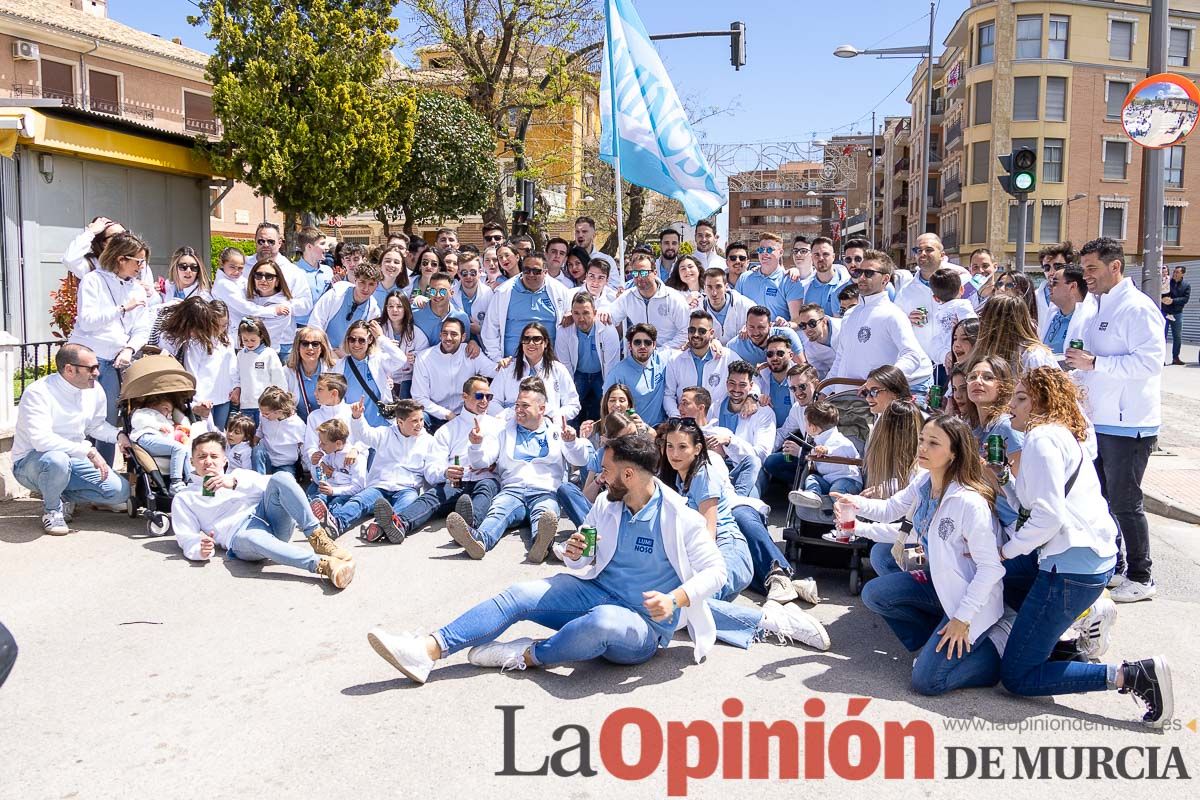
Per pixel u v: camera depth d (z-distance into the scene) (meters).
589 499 6.91
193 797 3.40
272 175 17.91
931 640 4.32
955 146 47.47
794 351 8.04
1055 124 42.38
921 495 4.64
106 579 5.80
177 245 17.14
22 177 13.48
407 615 5.27
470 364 8.24
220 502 6.31
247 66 18.14
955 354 6.30
